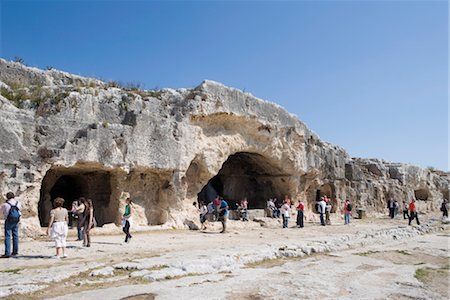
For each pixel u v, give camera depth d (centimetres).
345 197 3369
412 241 1950
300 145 2891
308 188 3138
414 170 4228
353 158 4106
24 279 845
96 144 1781
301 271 1094
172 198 2067
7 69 1934
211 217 2333
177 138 2075
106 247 1340
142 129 1936
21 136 1602
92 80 2255
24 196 1578
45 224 1864
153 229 1934
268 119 2619
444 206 3294
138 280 904
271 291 856
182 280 916
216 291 831
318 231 2197
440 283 1056
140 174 2003
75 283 858
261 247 1370
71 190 2230
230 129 2450
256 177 3158
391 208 3469
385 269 1197
